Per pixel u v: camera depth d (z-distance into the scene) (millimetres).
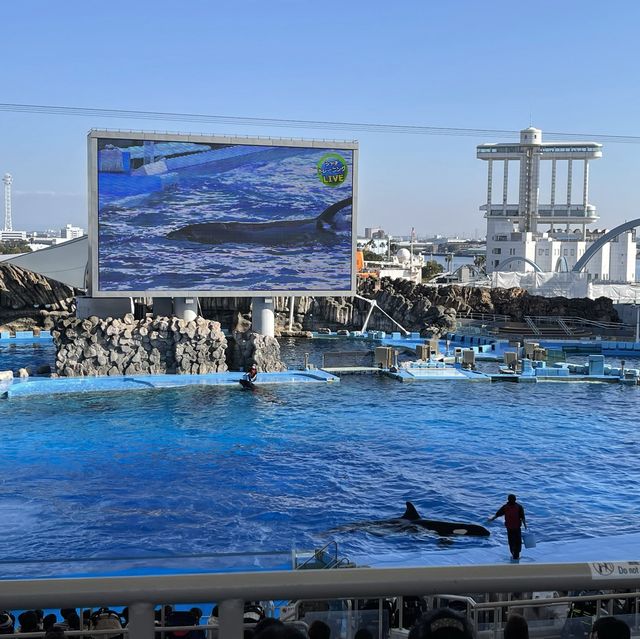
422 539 22812
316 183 56906
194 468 31281
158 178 54062
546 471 31141
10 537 23250
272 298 58688
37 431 37688
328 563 17109
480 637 5289
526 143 151125
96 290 53906
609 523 24875
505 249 143875
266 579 3662
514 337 76188
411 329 81312
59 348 53094
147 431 37906
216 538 23250
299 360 63594
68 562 17609
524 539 21094
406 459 32875
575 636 5059
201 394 48188
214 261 55656
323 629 4789
